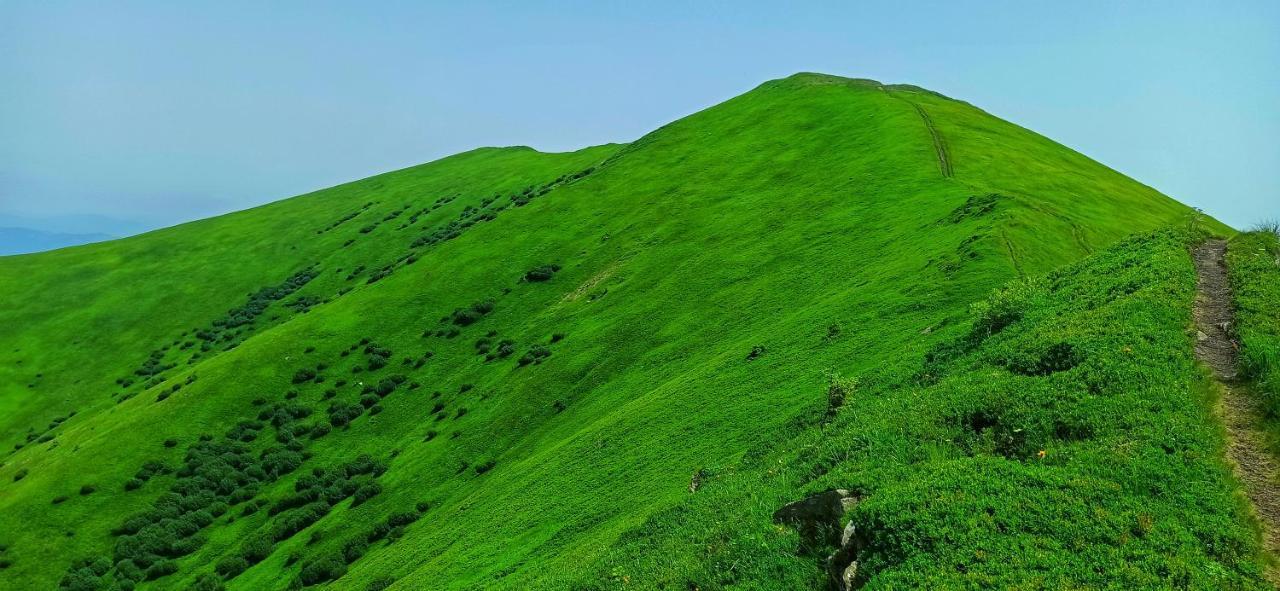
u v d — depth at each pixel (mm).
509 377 101875
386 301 139000
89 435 120250
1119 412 22750
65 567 91312
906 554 18672
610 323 100688
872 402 34375
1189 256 35281
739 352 67312
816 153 131375
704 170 145625
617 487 51969
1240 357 23906
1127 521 18031
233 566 85625
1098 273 37000
